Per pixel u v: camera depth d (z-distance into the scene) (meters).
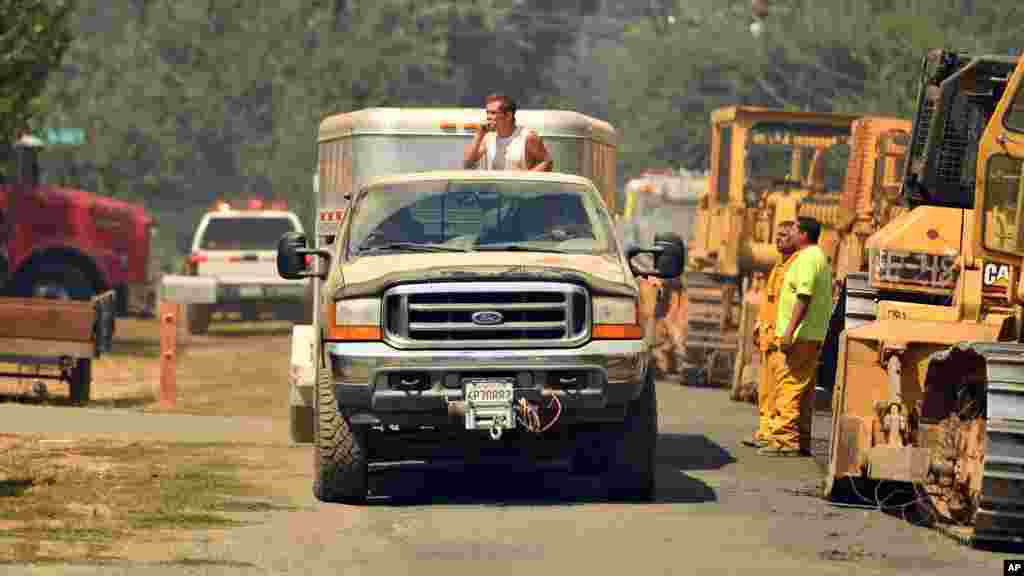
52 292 122.25
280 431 62.34
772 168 96.12
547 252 43.59
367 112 55.00
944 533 35.94
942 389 37.28
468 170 47.72
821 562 32.44
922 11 153.25
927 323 41.09
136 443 53.72
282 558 32.53
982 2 147.50
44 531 34.94
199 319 129.12
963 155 45.59
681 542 34.84
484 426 39.88
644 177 136.00
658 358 102.88
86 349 72.31
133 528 35.75
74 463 47.47
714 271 95.69
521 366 39.84
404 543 34.59
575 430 41.97
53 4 100.25
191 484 43.66
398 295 40.00
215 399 80.06
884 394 40.06
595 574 31.09
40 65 95.25
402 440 42.41
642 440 41.66
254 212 132.25
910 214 47.19
